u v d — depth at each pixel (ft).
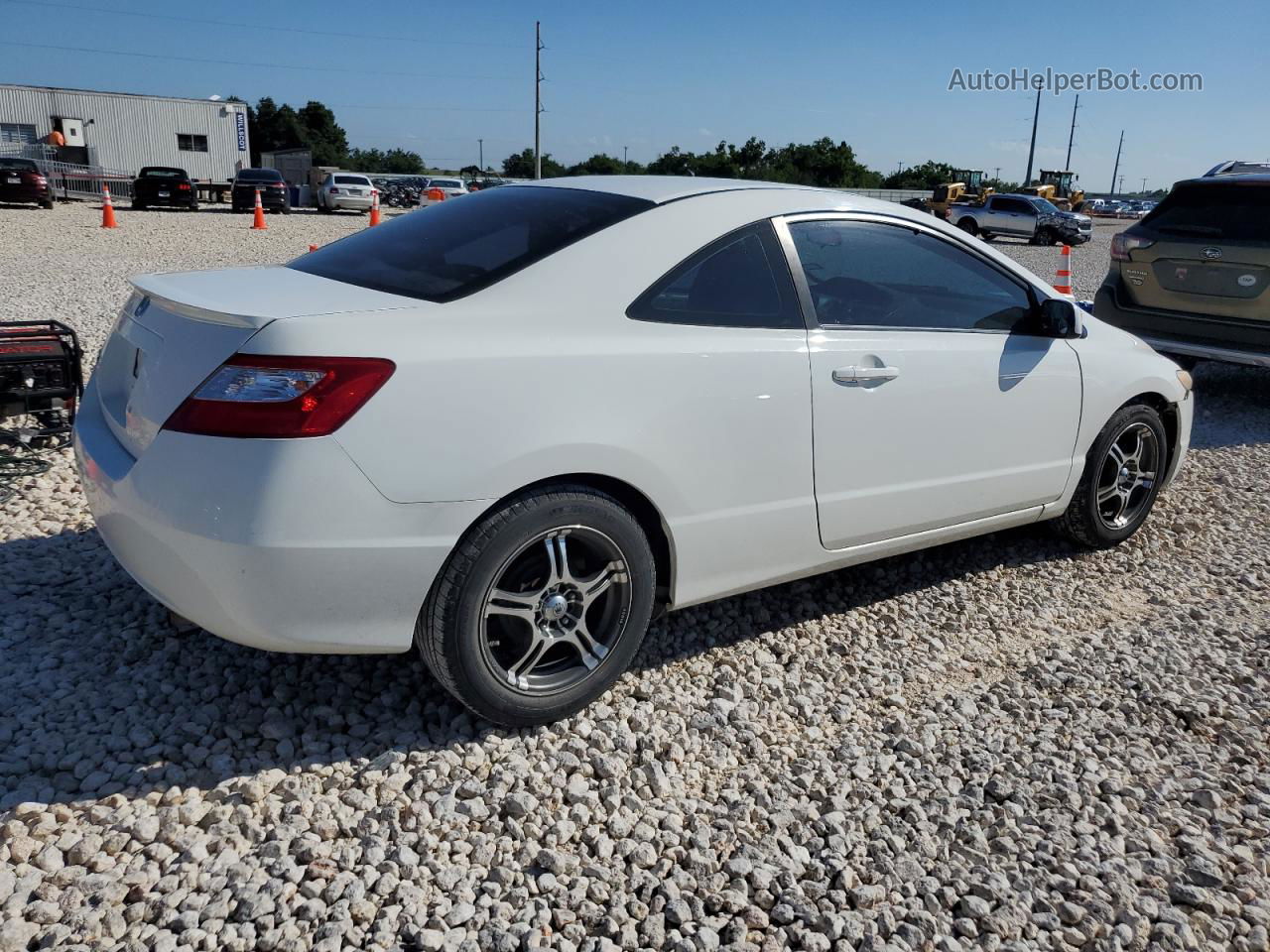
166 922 7.16
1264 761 9.93
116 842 7.82
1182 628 12.85
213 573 8.13
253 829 8.12
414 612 8.70
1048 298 13.25
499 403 8.65
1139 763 9.76
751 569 10.87
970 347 12.28
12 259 44.39
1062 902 7.82
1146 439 15.12
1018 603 13.42
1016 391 12.74
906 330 11.77
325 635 8.44
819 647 11.80
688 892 7.78
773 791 9.11
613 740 9.63
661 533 10.08
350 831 8.24
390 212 113.39
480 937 7.21
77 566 12.63
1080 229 98.99
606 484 9.66
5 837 7.78
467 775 8.97
